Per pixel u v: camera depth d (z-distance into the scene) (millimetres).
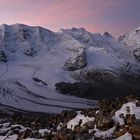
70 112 28094
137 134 18906
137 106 21734
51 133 23750
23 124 31453
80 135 20359
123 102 23328
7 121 34469
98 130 21344
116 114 21719
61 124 26859
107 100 25359
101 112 22766
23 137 25156
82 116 24516
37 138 23766
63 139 21016
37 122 30281
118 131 19938
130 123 20031
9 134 27594
